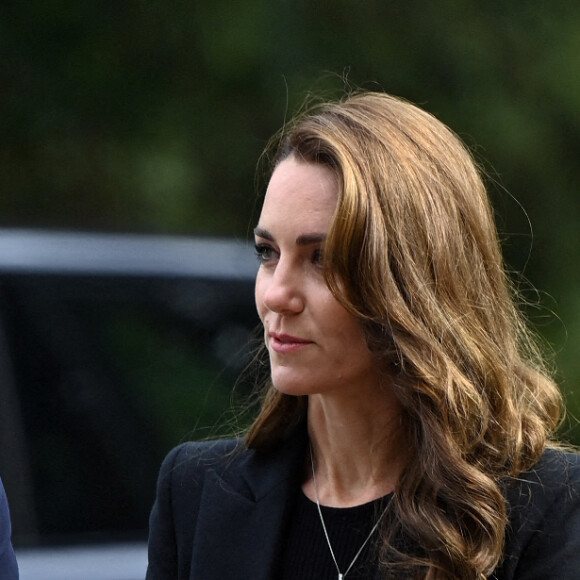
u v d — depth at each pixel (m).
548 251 22.70
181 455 10.09
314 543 9.27
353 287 8.63
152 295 13.51
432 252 8.76
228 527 9.55
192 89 22.05
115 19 22.19
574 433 19.88
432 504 8.75
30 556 12.26
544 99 22.77
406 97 22.44
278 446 9.72
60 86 21.94
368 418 9.21
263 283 9.03
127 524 12.80
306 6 22.27
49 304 13.02
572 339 21.61
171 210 21.36
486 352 8.94
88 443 12.86
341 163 8.65
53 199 21.56
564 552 8.80
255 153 21.86
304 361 8.90
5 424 12.57
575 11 23.16
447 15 22.69
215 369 13.56
